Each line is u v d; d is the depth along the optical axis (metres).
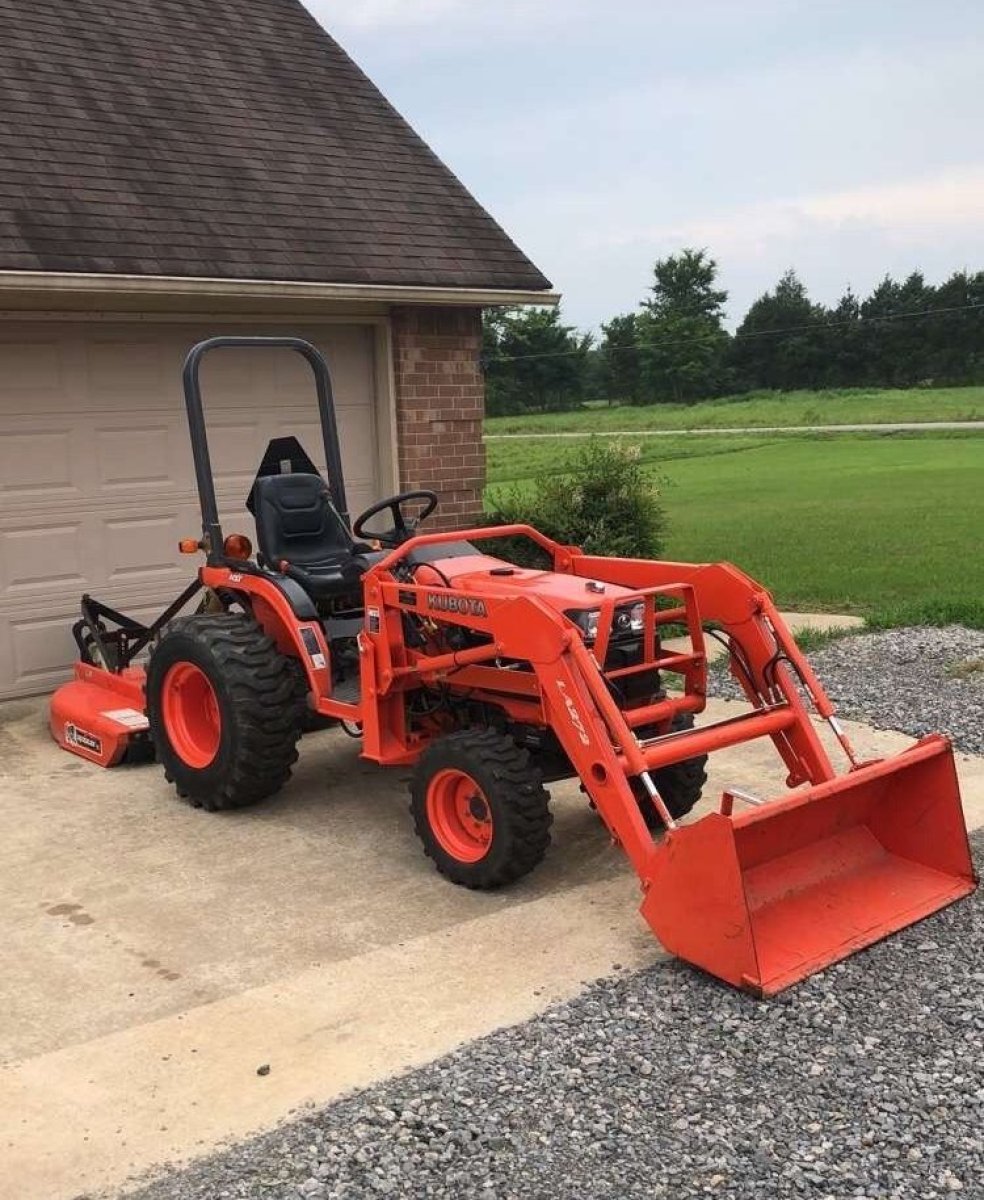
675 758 4.29
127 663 6.84
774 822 4.03
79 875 4.88
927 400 62.38
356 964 4.09
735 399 70.50
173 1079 3.39
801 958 3.91
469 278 8.78
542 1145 3.02
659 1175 2.90
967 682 7.53
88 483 7.68
